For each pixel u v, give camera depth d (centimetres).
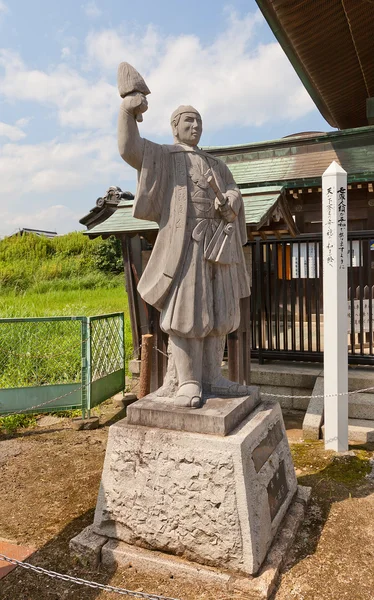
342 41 874
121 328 690
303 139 899
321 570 290
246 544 270
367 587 274
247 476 278
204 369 346
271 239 666
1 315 1126
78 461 483
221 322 318
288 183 795
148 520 299
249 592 264
